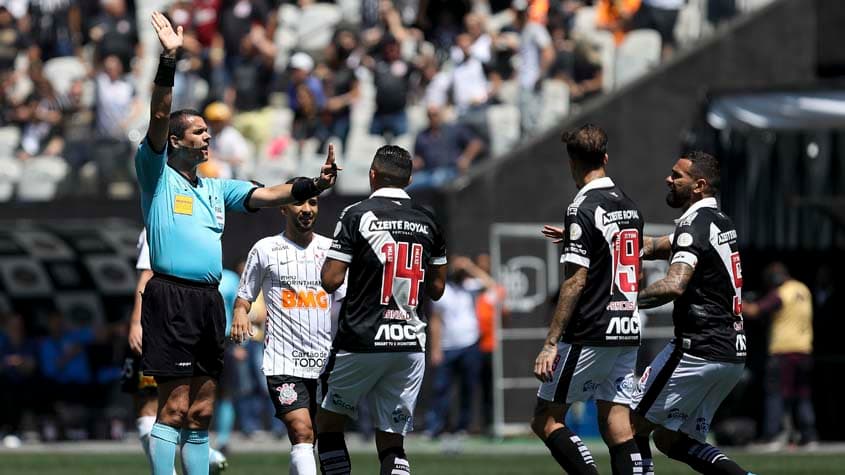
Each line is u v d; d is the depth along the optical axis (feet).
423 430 237.86
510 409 235.20
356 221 107.04
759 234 232.32
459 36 263.29
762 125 228.43
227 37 279.08
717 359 111.24
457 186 239.71
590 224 108.47
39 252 245.86
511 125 260.01
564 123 244.63
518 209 241.96
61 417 241.35
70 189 255.70
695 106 249.75
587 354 108.99
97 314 250.78
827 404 227.20
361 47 287.89
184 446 108.06
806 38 255.50
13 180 262.06
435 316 226.58
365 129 278.87
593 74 261.44
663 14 264.11
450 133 249.14
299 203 109.19
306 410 116.98
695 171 112.98
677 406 112.37
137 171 106.32
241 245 240.53
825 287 229.66
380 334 106.52
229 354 220.64
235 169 225.97
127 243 245.65
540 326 239.50
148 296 105.91
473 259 239.50
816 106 225.15
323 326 118.32
